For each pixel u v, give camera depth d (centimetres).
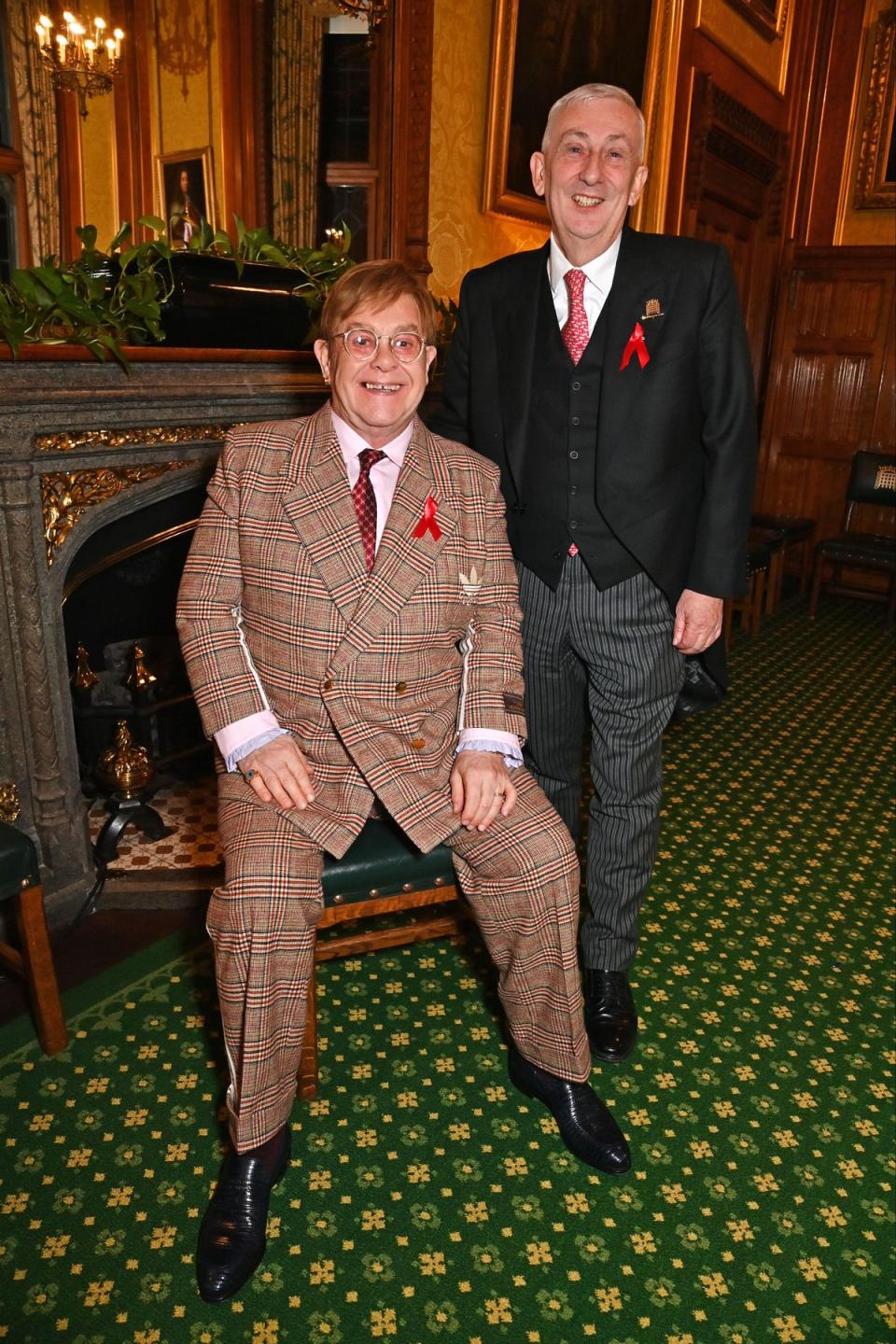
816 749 396
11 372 204
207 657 178
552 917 177
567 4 409
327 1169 185
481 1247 170
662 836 319
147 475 249
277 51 299
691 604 193
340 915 183
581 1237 173
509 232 428
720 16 520
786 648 536
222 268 253
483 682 188
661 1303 161
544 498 199
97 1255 165
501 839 178
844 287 625
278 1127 171
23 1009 226
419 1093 205
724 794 352
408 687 182
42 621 236
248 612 183
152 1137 190
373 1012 229
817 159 639
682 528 196
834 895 289
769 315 655
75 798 255
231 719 176
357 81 331
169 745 340
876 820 337
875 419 632
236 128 292
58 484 230
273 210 313
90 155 252
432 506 182
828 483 659
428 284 381
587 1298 161
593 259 188
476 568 189
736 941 264
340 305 170
